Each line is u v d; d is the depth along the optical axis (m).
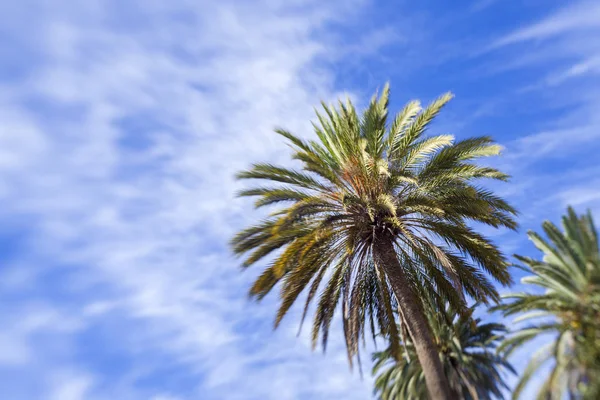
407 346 23.70
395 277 20.64
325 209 20.81
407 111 20.86
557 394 15.78
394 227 21.39
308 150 20.97
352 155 21.48
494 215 21.20
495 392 21.42
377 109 20.47
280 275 19.20
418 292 22.34
